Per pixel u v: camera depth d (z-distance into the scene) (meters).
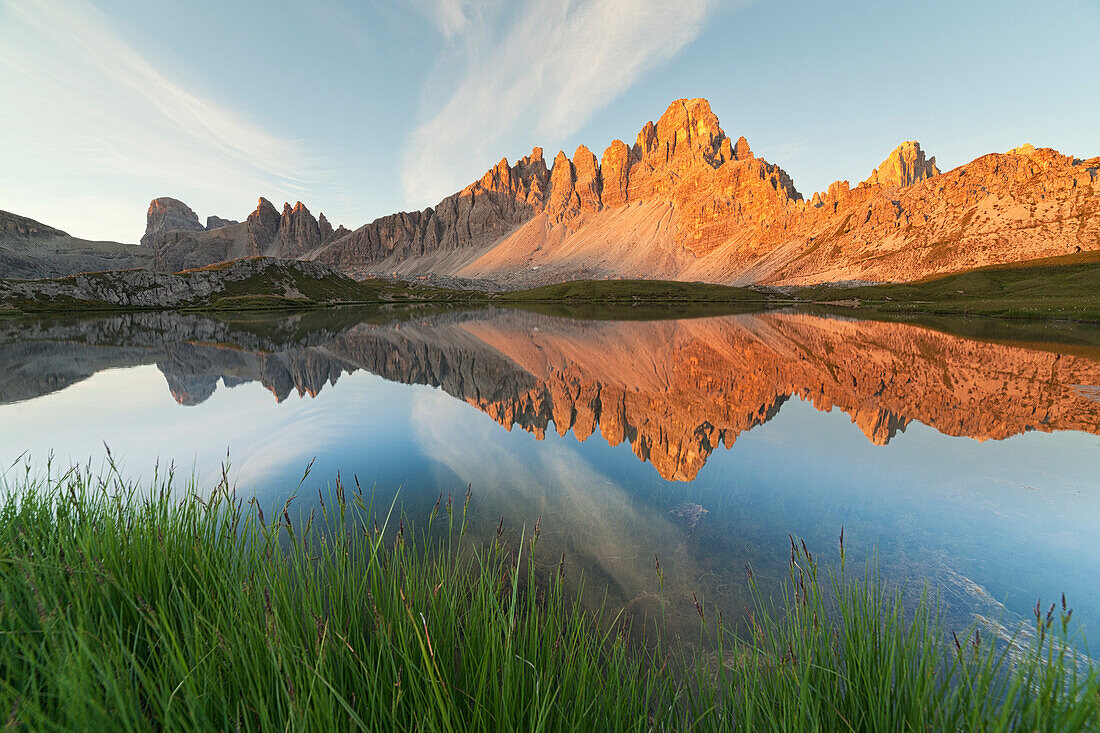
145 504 5.35
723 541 8.41
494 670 3.27
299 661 3.07
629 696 3.73
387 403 21.34
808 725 3.24
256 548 4.82
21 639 3.11
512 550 7.92
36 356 37.16
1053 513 9.40
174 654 3.05
